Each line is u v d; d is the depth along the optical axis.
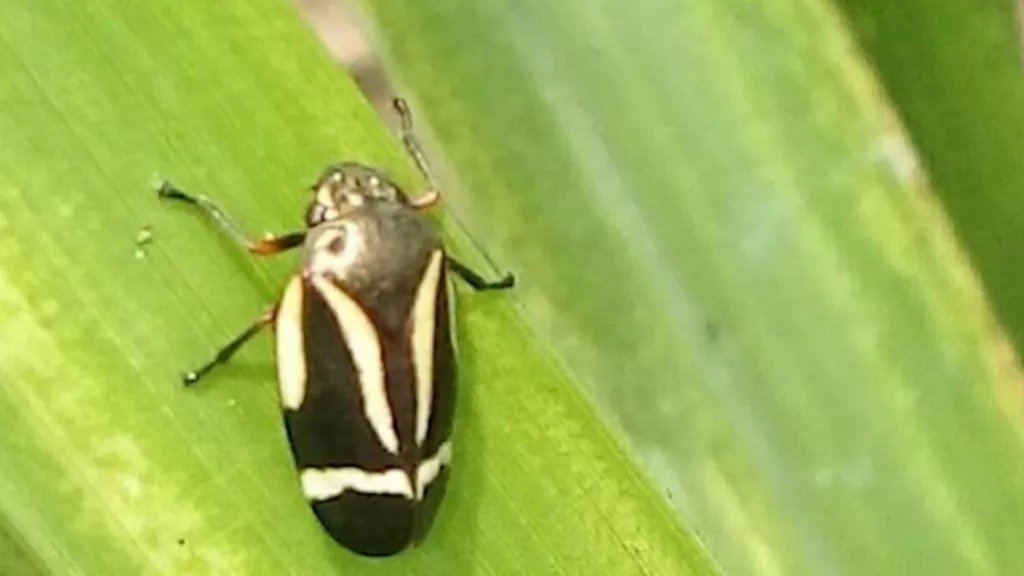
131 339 0.05
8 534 0.05
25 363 0.05
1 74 0.05
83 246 0.05
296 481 0.05
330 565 0.05
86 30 0.05
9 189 0.05
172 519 0.05
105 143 0.05
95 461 0.05
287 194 0.05
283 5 0.05
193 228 0.05
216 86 0.05
